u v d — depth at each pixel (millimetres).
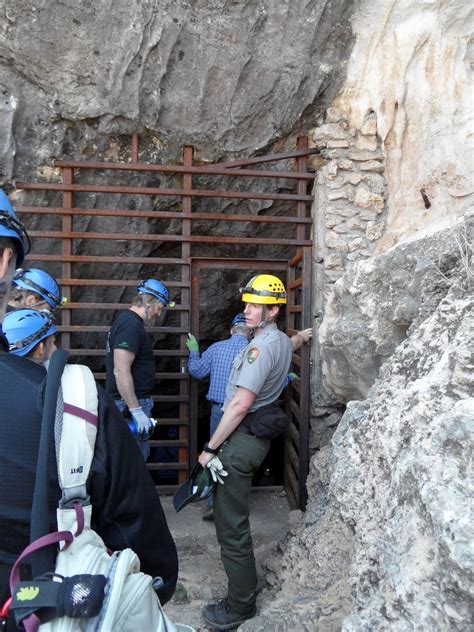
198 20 3898
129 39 3848
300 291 4539
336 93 4262
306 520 2684
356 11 4031
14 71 3982
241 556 2672
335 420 4137
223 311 5570
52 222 4328
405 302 2404
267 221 4273
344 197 4250
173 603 3014
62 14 3770
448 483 1172
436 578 1154
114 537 1041
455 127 4246
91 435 966
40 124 4090
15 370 992
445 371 1546
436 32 4133
